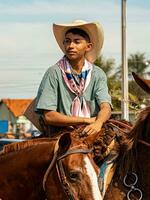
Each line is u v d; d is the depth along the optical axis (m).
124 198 5.13
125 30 15.49
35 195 4.95
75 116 5.50
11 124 43.06
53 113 5.44
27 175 4.95
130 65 39.88
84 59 5.60
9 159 5.05
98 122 5.26
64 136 4.79
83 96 5.55
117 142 5.32
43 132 5.73
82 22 5.61
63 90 5.52
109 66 32.34
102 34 5.75
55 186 4.76
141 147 5.17
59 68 5.55
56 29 5.71
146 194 5.11
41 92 5.54
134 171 5.18
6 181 5.00
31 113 5.85
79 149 4.77
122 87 14.97
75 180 4.62
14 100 70.62
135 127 5.23
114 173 5.24
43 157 4.92
